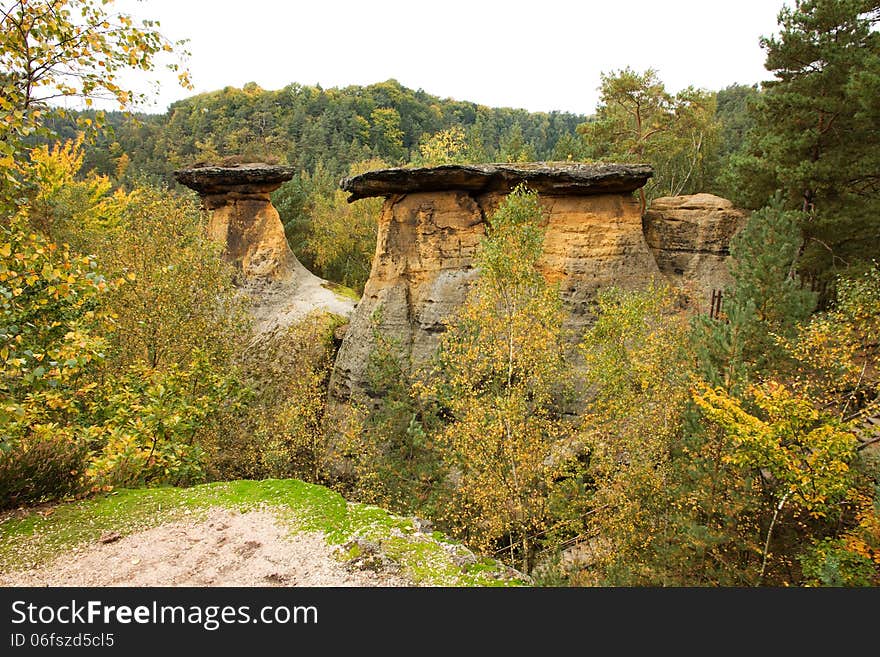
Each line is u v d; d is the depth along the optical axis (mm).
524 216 16562
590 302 23281
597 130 38875
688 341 16000
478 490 14211
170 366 14094
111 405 10562
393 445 19984
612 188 23156
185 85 7156
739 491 10961
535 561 15773
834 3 19484
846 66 19734
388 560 7449
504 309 16906
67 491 9211
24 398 8094
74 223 20328
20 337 6441
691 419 12852
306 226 52500
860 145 20234
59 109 6480
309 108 124688
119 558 7434
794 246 16438
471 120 154250
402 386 20953
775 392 10102
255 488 9484
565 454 15430
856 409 14047
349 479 21484
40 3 6102
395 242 27359
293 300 34656
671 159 42875
